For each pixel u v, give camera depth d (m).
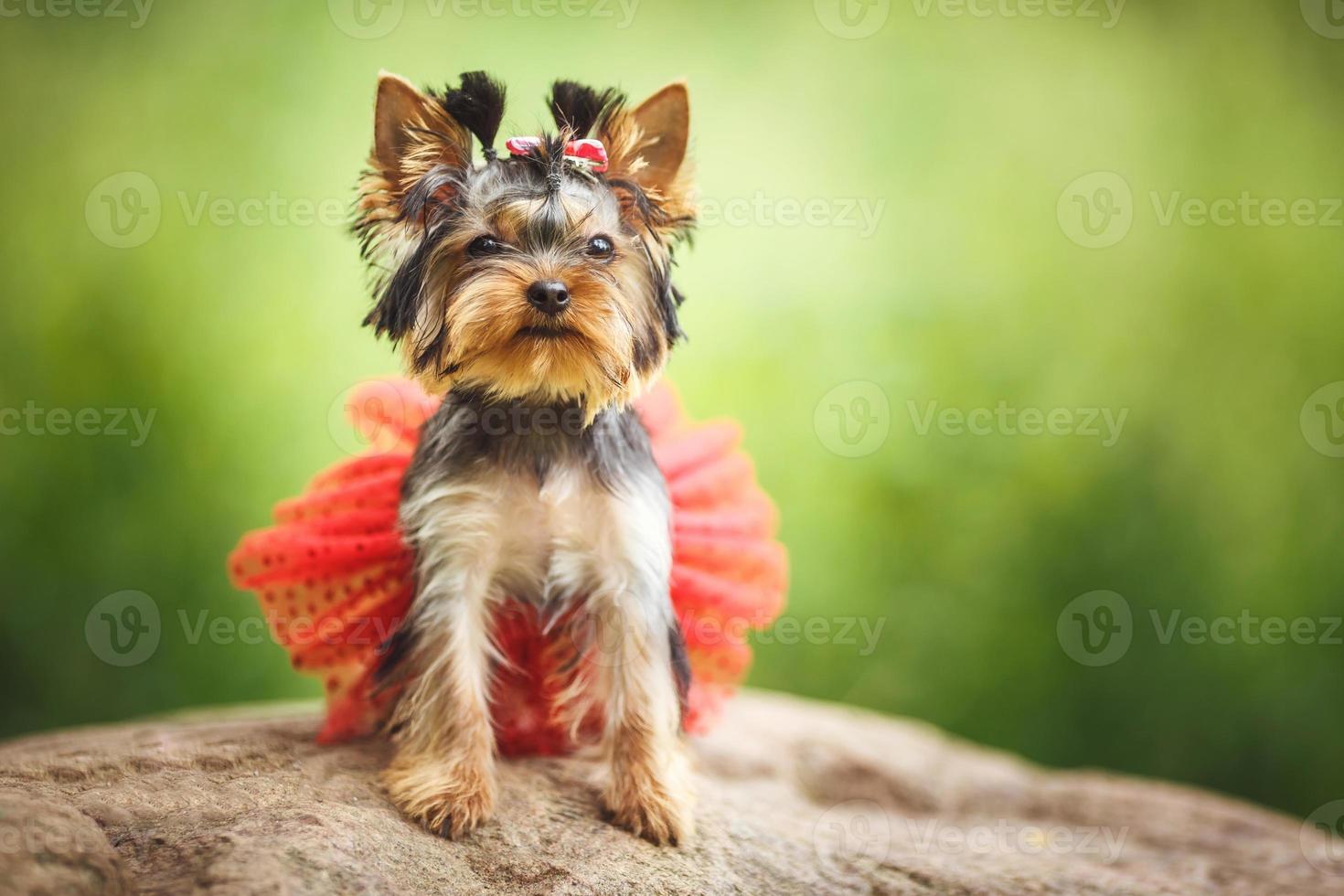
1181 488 7.27
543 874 2.96
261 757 3.35
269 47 7.61
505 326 3.20
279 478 7.17
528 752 3.87
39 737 3.78
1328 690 7.09
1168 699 7.16
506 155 3.91
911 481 7.28
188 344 7.23
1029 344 7.42
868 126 7.80
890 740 5.43
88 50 7.54
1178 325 7.52
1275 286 7.55
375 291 3.65
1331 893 3.79
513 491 3.40
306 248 7.42
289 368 7.29
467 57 7.70
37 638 6.98
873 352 7.41
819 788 4.90
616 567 3.46
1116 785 5.20
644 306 3.57
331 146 7.48
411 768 3.24
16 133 7.34
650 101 3.62
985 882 3.47
